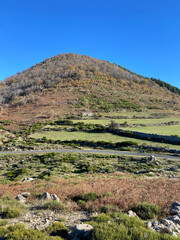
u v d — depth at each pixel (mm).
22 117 77750
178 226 6348
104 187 13211
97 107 87938
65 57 171625
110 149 43000
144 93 122188
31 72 143875
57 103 91000
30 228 6008
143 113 81812
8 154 41594
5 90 122188
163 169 26062
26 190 14531
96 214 7840
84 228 5707
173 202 9391
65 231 6078
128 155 35875
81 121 70250
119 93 110875
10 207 8758
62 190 12898
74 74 129000
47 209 9086
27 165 34375
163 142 44562
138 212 8023
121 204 9039
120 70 159500
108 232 5133
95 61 169500
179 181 15945
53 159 36812
